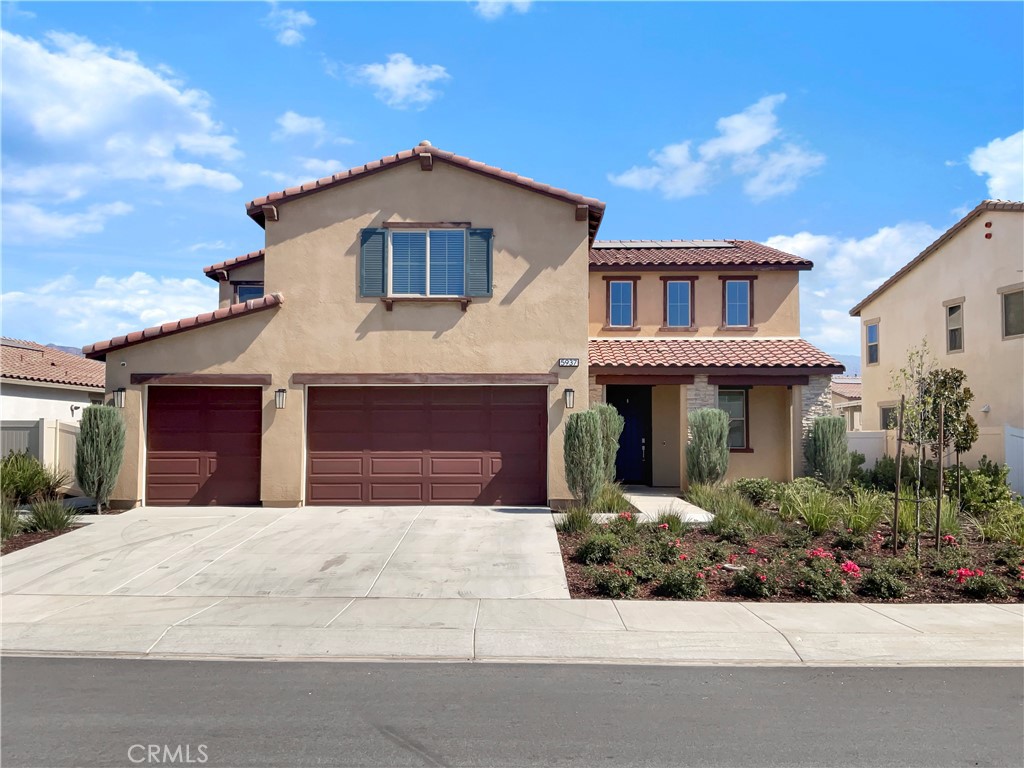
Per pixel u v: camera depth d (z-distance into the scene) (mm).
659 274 20719
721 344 19828
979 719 5746
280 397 15070
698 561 10625
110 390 15070
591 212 15523
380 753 5023
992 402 19922
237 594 9352
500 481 15367
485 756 4992
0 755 4965
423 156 15242
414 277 15406
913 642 7789
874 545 11836
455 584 9789
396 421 15406
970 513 14758
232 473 15297
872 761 4965
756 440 19812
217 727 5465
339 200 15469
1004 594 9570
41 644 7582
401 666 7012
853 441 20469
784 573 10211
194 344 15141
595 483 14195
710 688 6434
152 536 12305
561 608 8875
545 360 15289
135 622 8266
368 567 10539
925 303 22969
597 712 5828
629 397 20219
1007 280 19438
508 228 15477
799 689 6438
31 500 15305
